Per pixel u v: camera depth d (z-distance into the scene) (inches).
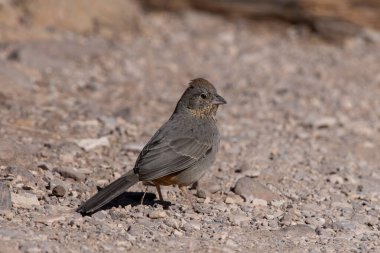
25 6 861.2
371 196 482.9
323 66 861.2
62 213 402.6
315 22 968.3
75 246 361.1
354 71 853.2
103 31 889.5
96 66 775.7
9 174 452.1
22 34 818.8
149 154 413.4
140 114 644.7
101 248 362.0
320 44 946.7
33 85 684.7
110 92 704.4
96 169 488.7
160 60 827.4
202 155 432.8
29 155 496.4
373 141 626.5
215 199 460.8
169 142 421.4
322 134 629.9
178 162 419.8
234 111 683.4
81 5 885.8
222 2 1013.2
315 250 383.2
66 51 791.7
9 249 348.5
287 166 537.6
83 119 601.3
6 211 395.9
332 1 969.5
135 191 462.3
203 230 403.2
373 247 394.3
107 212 416.2
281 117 677.3
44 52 770.2
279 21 988.6
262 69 832.9
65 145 521.0
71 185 452.1
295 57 887.1
